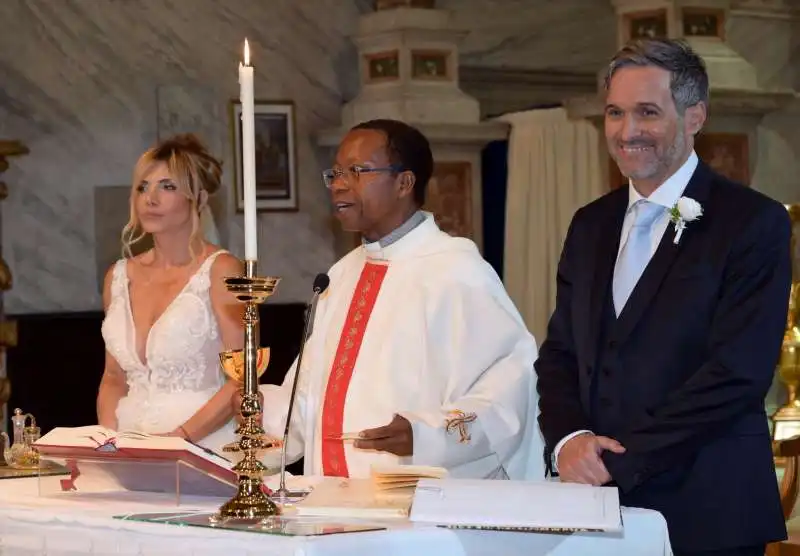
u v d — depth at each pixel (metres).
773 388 8.59
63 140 8.62
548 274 8.66
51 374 8.07
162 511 3.11
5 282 8.01
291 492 3.29
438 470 3.10
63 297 8.61
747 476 3.14
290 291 9.15
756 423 3.19
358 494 3.16
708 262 3.22
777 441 5.30
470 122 8.84
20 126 8.55
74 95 8.64
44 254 8.58
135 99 8.77
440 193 8.80
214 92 8.93
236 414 4.21
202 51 8.91
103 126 8.69
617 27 8.80
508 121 8.85
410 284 4.02
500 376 3.82
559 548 2.89
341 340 4.08
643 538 2.94
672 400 3.12
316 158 9.25
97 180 8.68
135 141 8.76
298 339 8.53
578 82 9.94
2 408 7.83
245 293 2.95
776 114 9.04
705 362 3.16
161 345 4.69
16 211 8.54
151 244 8.69
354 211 4.07
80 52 8.66
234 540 2.74
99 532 3.00
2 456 4.36
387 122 4.09
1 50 8.52
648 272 3.30
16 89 8.54
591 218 3.54
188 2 8.88
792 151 9.11
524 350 3.91
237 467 2.96
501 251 9.12
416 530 2.76
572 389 3.43
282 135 9.10
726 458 3.14
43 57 8.59
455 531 2.81
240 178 8.91
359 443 3.51
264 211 9.07
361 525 2.80
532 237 8.71
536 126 8.70
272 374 8.45
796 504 5.88
